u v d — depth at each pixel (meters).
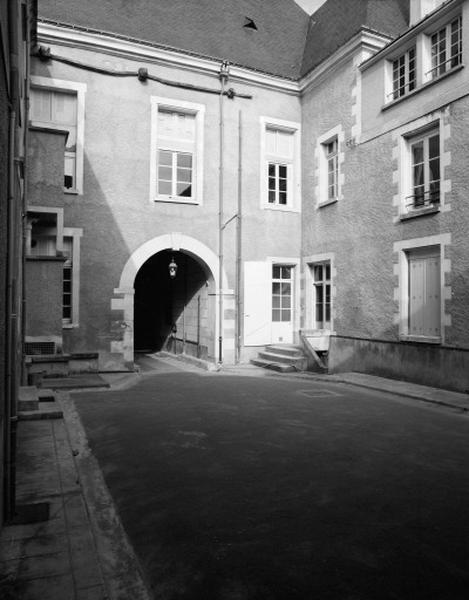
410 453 5.60
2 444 3.50
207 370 12.63
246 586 2.94
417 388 9.48
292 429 6.61
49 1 12.17
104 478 4.80
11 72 4.03
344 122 12.25
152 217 12.54
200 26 14.02
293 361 12.41
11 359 3.84
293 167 14.29
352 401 8.61
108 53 12.16
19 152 6.30
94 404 8.14
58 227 10.02
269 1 16.02
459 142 9.08
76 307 11.72
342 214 12.30
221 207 13.26
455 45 9.52
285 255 14.02
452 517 3.91
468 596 2.85
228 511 4.00
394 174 10.57
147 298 19.25
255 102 13.76
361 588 2.92
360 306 11.54
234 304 13.51
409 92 10.11
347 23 12.92
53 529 3.60
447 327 9.27
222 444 5.88
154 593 2.89
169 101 12.76
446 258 9.30
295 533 3.62
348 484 4.61
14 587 2.84
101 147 12.05
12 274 3.92
